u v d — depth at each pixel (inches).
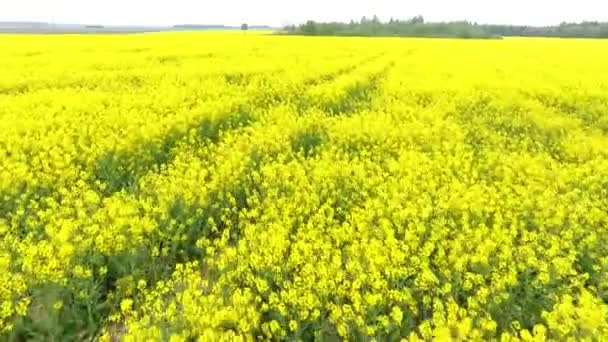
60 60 853.2
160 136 380.5
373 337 169.3
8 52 994.1
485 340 159.5
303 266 197.2
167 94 525.7
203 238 219.1
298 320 174.6
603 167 327.3
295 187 282.2
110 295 197.6
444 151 373.7
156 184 275.9
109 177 316.8
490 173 334.0
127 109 462.3
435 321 155.6
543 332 148.6
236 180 294.8
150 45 1210.0
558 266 192.2
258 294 193.9
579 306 174.2
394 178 292.8
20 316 179.3
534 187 288.2
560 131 444.1
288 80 625.6
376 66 841.5
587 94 601.3
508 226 248.7
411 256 208.8
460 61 989.8
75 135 376.5
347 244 223.6
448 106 516.1
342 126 402.3
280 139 368.5
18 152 339.3
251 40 1465.3
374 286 174.1
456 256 200.1
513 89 606.9
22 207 254.4
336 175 303.0
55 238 213.0
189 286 186.7
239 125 420.5
